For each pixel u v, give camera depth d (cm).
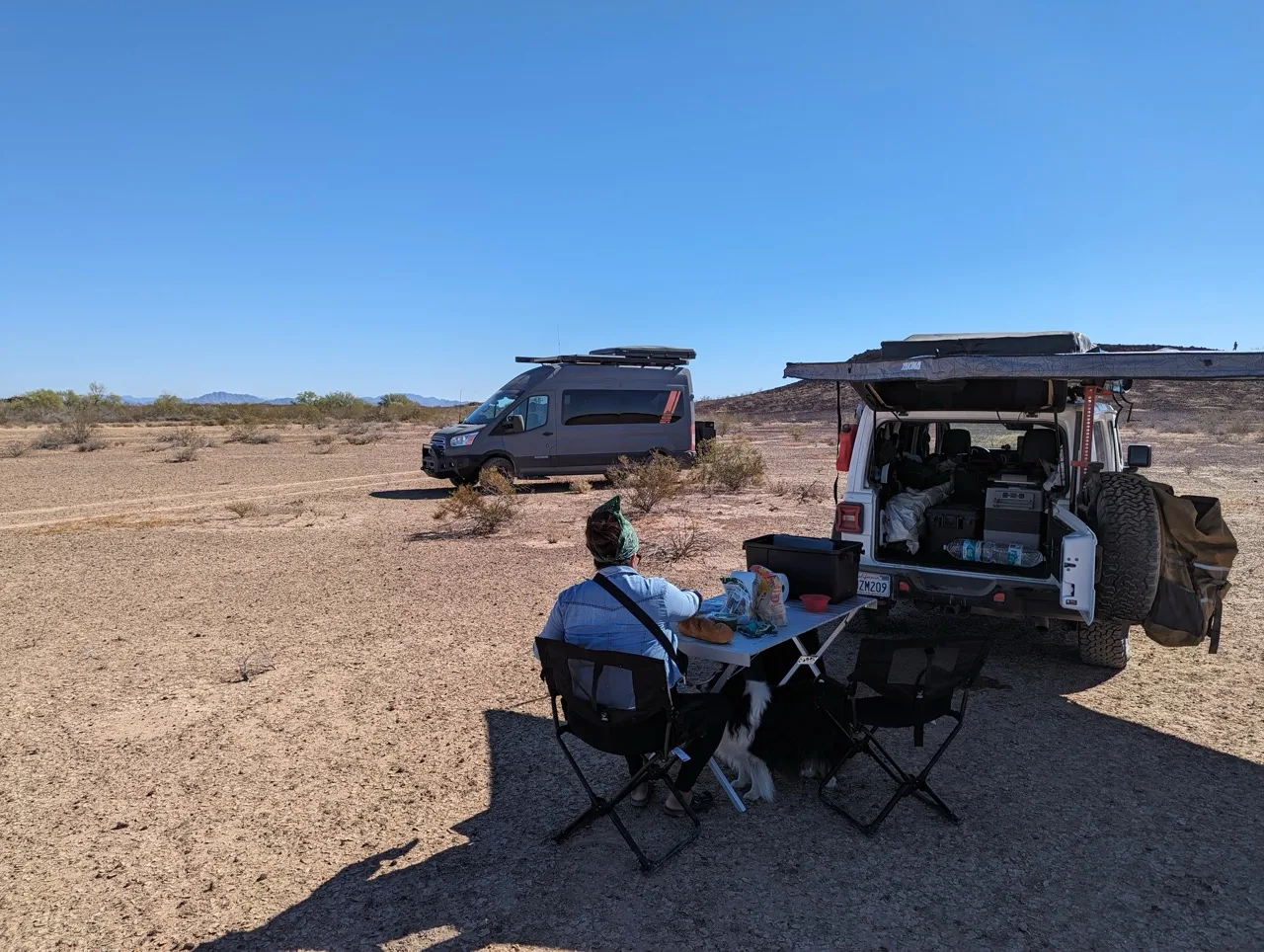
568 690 359
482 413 1711
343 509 1438
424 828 394
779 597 414
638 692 344
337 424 4422
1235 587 812
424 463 1723
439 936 313
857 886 341
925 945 302
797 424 4594
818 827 391
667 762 395
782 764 410
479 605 779
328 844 380
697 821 380
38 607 793
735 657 378
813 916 321
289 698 555
